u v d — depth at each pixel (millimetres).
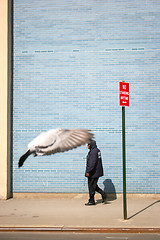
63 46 9883
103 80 9727
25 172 9742
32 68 9898
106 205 8578
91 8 9875
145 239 5754
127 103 6887
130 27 9758
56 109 9789
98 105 9703
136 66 9680
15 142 9797
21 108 9852
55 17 9945
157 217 7152
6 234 6180
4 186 9469
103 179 9570
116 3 9820
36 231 6340
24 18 9992
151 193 9477
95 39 9812
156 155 9531
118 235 6059
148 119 9602
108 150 9609
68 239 5773
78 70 9797
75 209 8109
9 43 9766
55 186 9664
